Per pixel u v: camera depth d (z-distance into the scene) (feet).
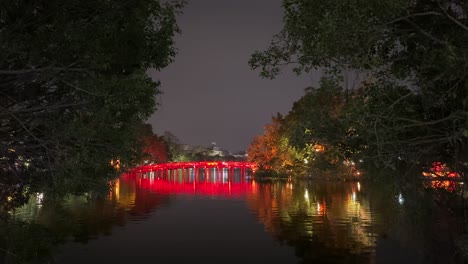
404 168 39.45
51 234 73.10
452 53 25.43
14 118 33.53
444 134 34.50
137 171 349.61
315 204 130.00
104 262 62.23
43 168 38.09
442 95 31.30
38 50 32.27
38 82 34.60
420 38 31.04
